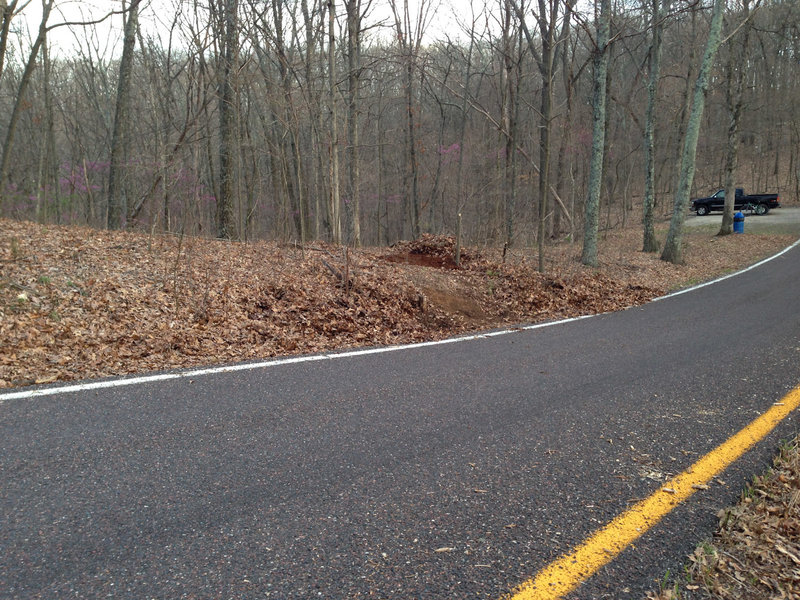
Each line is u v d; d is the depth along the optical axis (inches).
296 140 615.8
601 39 532.4
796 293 410.9
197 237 423.5
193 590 79.2
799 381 194.7
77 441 128.0
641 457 131.5
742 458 132.2
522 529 99.2
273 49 562.3
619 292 437.7
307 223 921.5
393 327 305.1
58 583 79.2
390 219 1343.5
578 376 200.7
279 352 238.5
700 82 608.1
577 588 83.8
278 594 79.2
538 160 1006.4
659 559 92.5
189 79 556.7
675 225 644.7
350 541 93.4
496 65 966.4
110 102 994.1
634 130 1290.6
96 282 271.7
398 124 1127.0
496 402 168.7
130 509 100.5
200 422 143.1
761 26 1242.6
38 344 204.7
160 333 236.2
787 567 92.7
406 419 151.7
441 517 102.0
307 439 135.6
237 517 99.5
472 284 404.2
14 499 101.8
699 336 275.1
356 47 660.1
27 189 1008.2
